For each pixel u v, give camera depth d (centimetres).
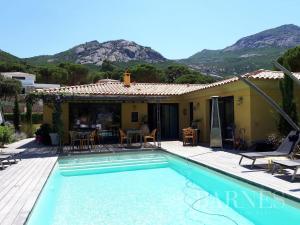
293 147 1046
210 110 1939
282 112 1101
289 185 793
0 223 589
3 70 7325
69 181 1129
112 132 2119
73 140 1688
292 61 2983
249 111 1479
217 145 1598
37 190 832
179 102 2245
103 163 1429
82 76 7019
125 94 1995
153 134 1845
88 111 2066
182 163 1344
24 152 1581
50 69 6894
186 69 6525
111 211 777
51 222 707
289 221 666
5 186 881
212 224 668
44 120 2030
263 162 1141
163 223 683
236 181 923
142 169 1327
